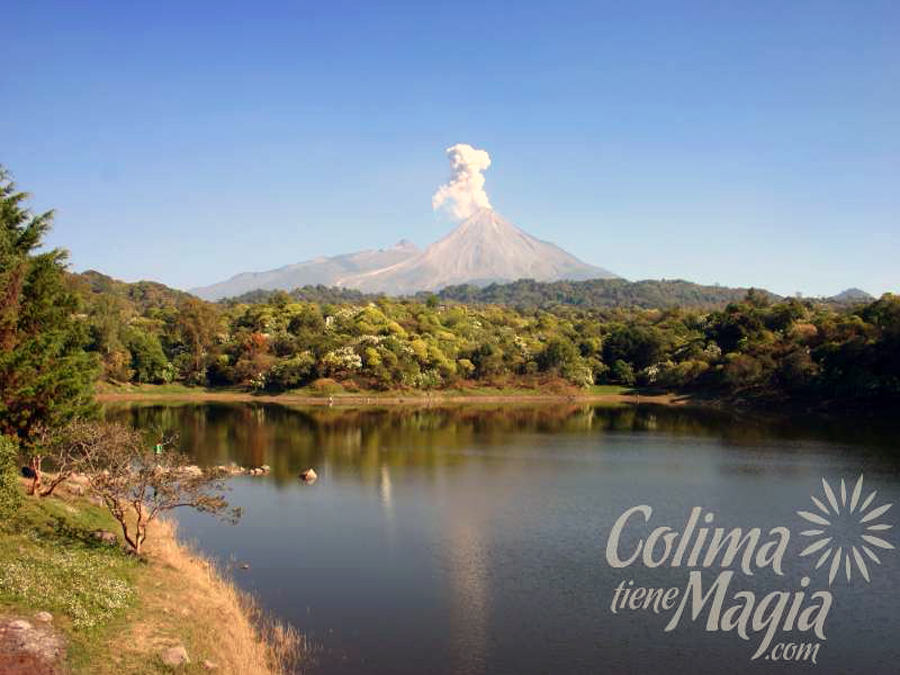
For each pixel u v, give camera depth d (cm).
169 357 13488
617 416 9819
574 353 13638
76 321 4088
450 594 2856
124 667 1809
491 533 3753
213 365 12900
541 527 3872
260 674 2067
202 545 3466
